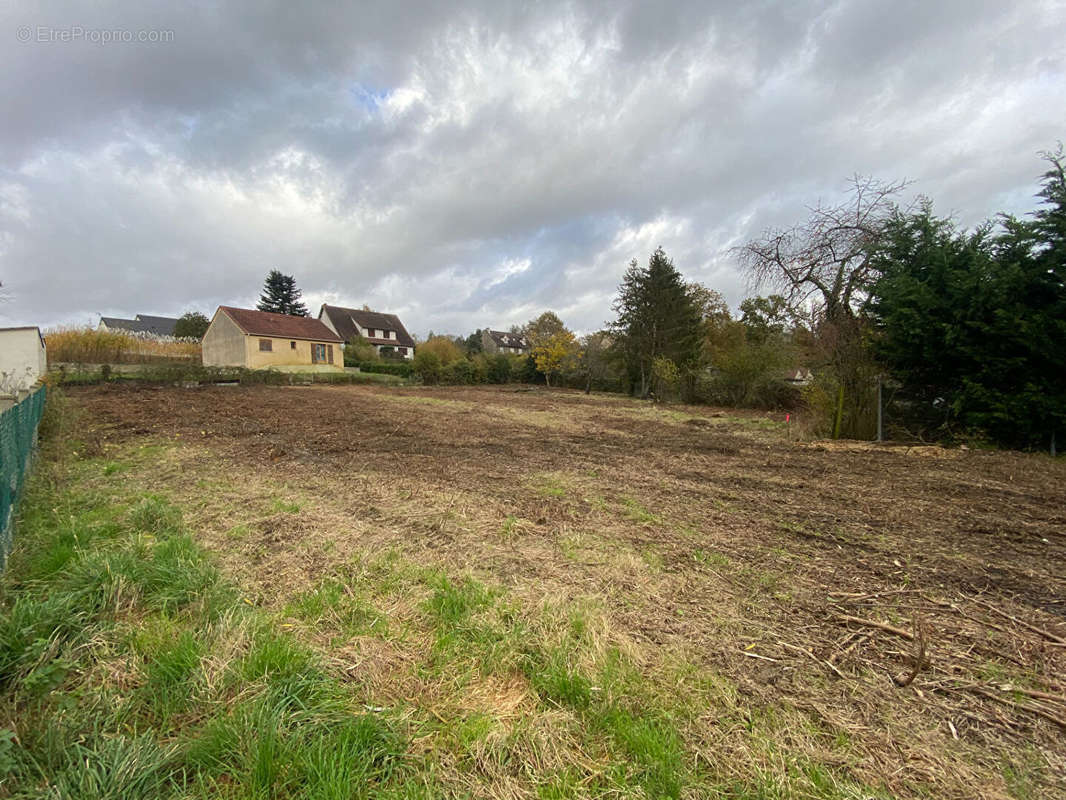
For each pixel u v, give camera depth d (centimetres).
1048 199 809
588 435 1083
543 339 4197
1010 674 227
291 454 750
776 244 1143
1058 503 531
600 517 470
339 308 4856
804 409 1262
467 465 715
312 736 176
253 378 2355
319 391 2167
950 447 923
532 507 498
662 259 2448
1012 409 838
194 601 271
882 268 1009
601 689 204
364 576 321
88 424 984
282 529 408
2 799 142
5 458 340
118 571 284
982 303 839
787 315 1188
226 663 212
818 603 296
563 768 166
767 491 582
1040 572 345
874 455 840
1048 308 805
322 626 257
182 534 382
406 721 187
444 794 155
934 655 241
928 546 397
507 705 200
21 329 1575
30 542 347
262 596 289
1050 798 158
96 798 144
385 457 757
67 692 195
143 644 231
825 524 455
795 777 164
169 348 2933
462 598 286
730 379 1912
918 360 941
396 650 238
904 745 180
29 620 225
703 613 281
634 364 2559
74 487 516
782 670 226
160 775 158
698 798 154
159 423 1036
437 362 3250
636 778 163
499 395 2367
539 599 290
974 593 312
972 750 179
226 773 162
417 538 398
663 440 1016
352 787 155
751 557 371
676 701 201
